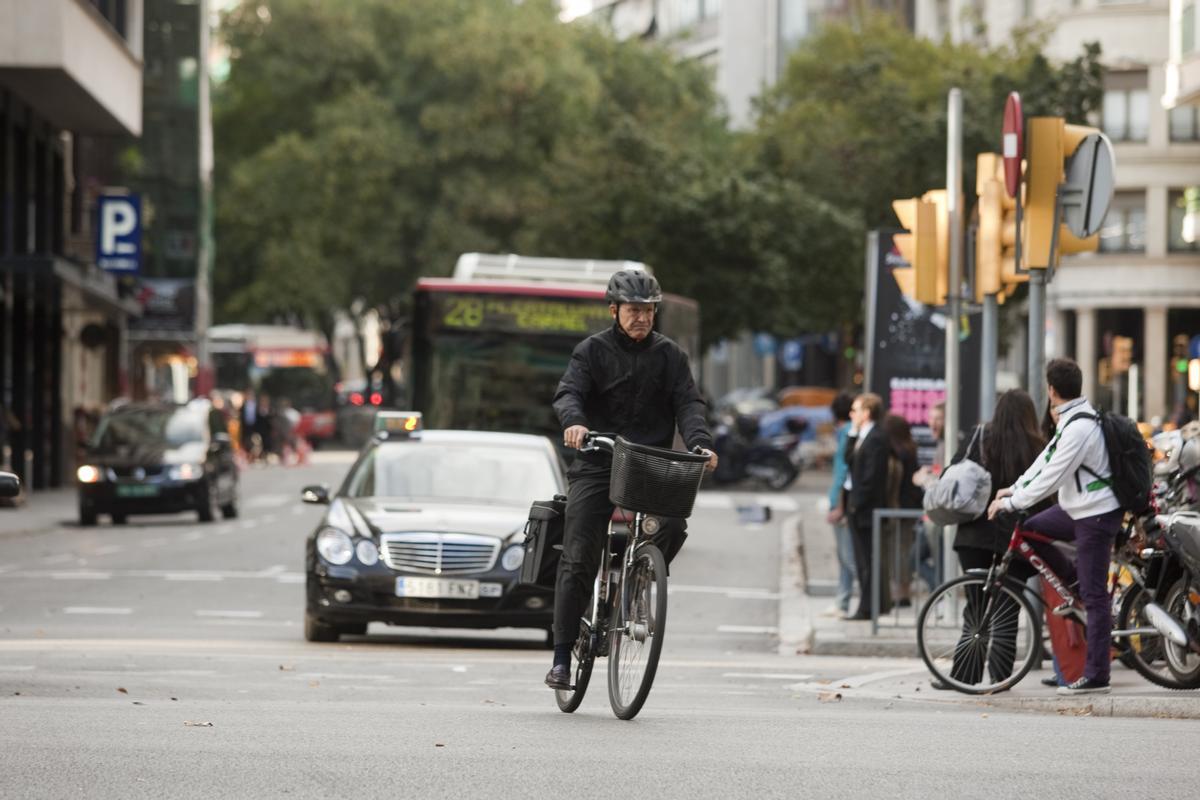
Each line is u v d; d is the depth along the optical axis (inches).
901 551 1827.0
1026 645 1359.5
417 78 7160.4
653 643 1002.7
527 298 2819.9
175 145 7037.4
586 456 1034.7
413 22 7249.0
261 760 828.6
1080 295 6963.6
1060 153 1595.7
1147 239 6855.3
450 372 2810.0
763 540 3314.5
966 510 1380.4
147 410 3649.1
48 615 2038.6
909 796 763.4
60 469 4997.5
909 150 5462.6
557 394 1032.2
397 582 1674.5
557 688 1058.7
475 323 2815.0
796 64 6166.3
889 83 5634.8
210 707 1081.4
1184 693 1280.8
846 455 1999.3
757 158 5905.5
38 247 4783.5
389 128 6998.0
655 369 1036.5
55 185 5024.6
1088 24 6875.0
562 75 7052.2
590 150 5664.4
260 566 2694.4
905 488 1988.2
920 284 1831.9
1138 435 1300.4
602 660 1624.0
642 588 1026.1
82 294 4579.2
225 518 3809.1
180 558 2810.0
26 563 2706.7
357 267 7145.7
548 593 1688.0
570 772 810.8
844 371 7027.6
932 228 1828.2
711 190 5462.6
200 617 2053.4
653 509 987.9
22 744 869.8
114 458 3518.7
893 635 1797.5
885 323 2689.5
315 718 1013.2
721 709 1175.0
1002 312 5738.2
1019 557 1370.6
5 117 4325.8
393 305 7465.6
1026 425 1392.7
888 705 1277.1
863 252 5531.5
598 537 1039.6
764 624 2146.9
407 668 1499.8
